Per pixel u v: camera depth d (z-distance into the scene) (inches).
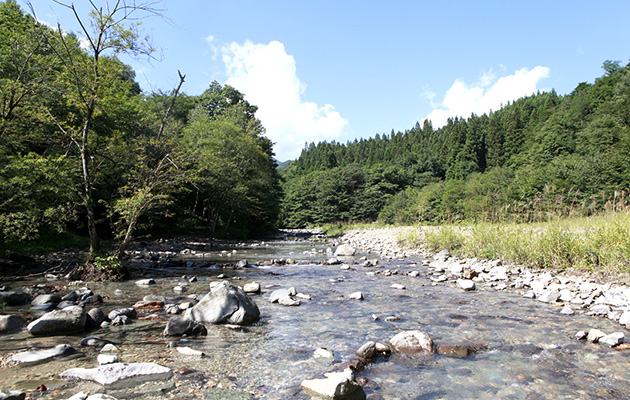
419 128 7298.2
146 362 154.1
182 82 512.7
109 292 324.2
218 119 1617.9
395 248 776.3
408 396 130.3
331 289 346.3
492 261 474.9
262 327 219.3
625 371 153.1
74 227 842.8
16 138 464.4
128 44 410.9
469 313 252.1
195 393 128.5
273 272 463.5
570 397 129.7
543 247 427.2
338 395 123.2
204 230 1418.6
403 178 3786.9
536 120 3836.1
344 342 190.4
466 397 129.7
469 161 3969.0
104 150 451.2
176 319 204.4
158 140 490.6
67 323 201.6
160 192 463.2
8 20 492.4
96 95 416.8
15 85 434.3
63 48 445.4
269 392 130.3
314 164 6934.1
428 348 177.5
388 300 295.7
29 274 425.4
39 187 412.2
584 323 225.9
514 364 161.5
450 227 674.8
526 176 1624.0
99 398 115.9
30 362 155.8
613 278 335.9
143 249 745.0
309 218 3553.2
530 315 245.8
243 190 1352.1
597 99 2309.3
